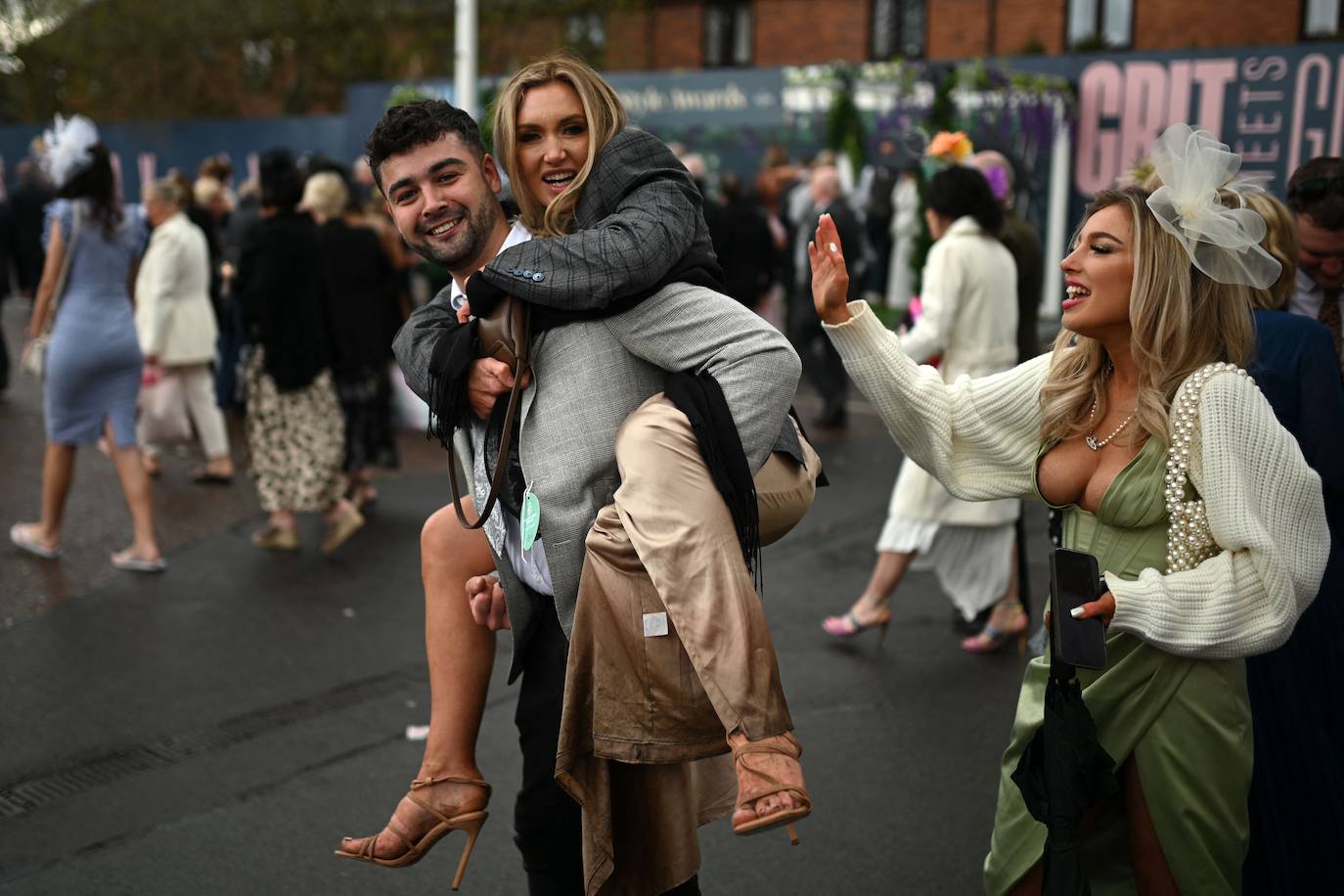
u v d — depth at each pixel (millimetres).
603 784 2205
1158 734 2240
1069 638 2084
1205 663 2227
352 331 7258
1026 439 2469
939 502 5078
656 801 2270
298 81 23672
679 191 2252
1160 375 2227
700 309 2182
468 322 2311
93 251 6020
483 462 2359
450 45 21688
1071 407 2354
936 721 4488
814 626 5543
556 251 2148
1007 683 4855
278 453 6543
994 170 5609
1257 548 2123
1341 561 2736
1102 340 2320
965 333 5016
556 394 2234
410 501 7793
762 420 2141
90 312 6055
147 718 4520
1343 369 3299
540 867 2494
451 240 2357
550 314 2230
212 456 8219
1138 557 2268
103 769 4105
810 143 16266
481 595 2447
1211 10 18453
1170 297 2195
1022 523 5082
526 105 2303
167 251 7371
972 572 5152
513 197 2416
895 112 14312
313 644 5312
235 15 23250
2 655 5113
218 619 5602
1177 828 2248
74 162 5930
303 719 4527
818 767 4113
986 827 3703
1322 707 2725
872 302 13562
